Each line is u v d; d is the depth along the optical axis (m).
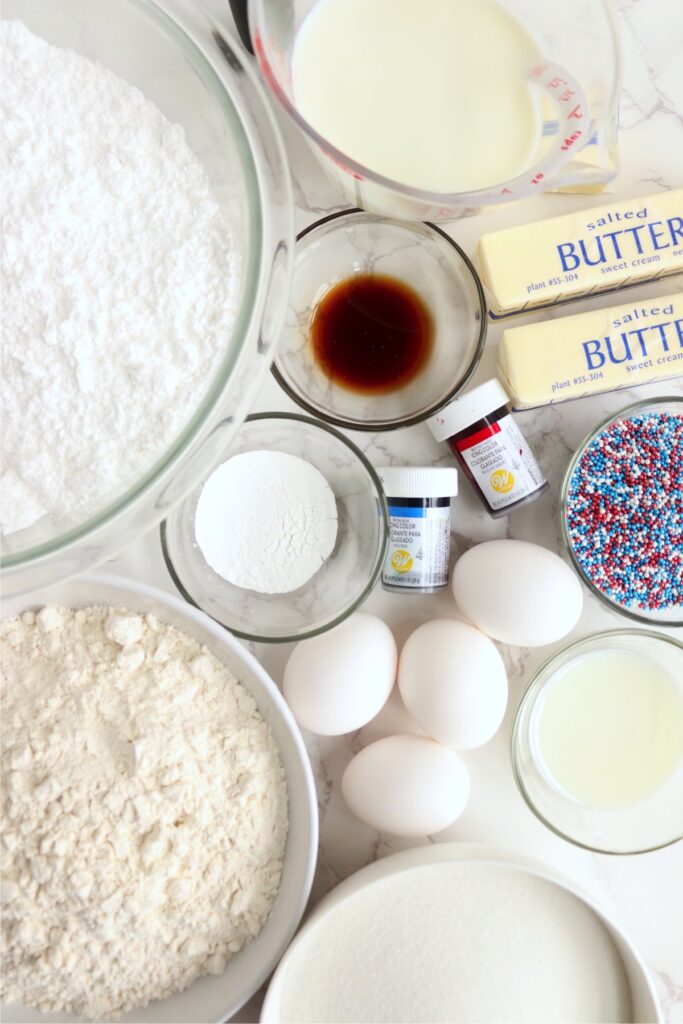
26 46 0.51
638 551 0.58
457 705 0.55
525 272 0.56
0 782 0.53
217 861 0.54
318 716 0.55
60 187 0.51
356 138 0.52
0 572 0.51
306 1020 0.57
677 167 0.59
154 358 0.51
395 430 0.59
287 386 0.59
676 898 0.60
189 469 0.52
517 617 0.55
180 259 0.51
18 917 0.53
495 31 0.52
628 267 0.56
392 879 0.57
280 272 0.52
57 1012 0.56
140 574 0.59
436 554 0.57
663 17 0.58
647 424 0.58
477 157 0.53
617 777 0.60
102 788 0.53
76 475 0.51
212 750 0.55
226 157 0.53
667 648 0.60
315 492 0.59
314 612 0.59
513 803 0.60
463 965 0.57
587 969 0.58
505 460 0.56
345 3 0.52
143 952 0.54
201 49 0.50
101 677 0.55
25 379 0.51
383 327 0.60
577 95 0.52
